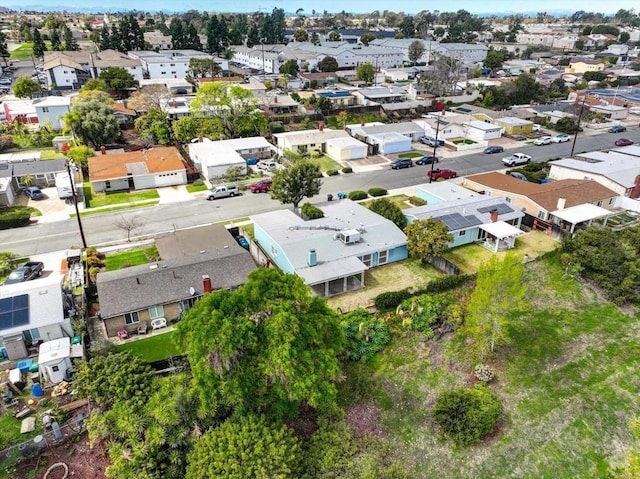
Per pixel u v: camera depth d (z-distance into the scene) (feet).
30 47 606.96
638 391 95.35
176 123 242.99
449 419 84.69
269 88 367.66
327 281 114.11
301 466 73.41
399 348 102.63
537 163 212.64
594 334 110.22
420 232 126.82
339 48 495.82
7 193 167.43
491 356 102.37
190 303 109.29
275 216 144.05
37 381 90.58
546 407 91.25
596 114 311.47
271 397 76.48
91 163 194.29
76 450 78.64
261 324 76.95
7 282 118.01
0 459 75.77
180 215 163.73
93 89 313.94
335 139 237.25
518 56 615.57
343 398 90.94
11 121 274.57
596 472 80.43
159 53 472.44
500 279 95.66
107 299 103.55
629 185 172.24
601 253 127.44
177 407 77.77
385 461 80.02
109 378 83.82
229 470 68.54
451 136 266.77
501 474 79.51
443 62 376.07
